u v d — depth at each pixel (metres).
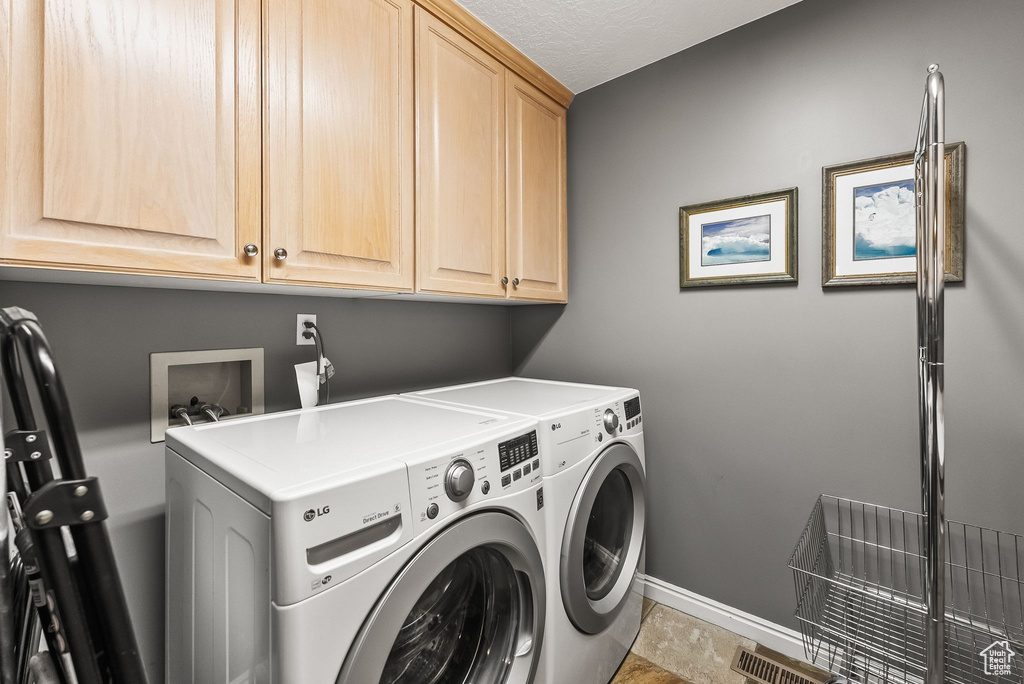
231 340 1.34
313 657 0.67
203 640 0.88
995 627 1.26
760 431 1.65
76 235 0.79
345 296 1.57
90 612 0.50
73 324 1.07
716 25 1.64
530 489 1.08
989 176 1.25
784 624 1.61
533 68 1.82
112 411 1.13
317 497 0.69
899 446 1.40
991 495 1.27
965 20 1.27
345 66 1.18
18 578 0.62
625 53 1.79
